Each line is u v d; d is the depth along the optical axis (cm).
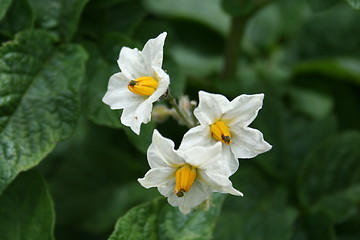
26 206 35
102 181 43
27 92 35
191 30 48
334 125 44
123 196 42
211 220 34
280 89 45
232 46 44
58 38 37
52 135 34
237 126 31
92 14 38
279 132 43
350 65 47
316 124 44
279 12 50
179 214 34
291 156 43
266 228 40
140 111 31
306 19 48
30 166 33
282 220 40
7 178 33
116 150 43
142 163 44
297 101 45
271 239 40
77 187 42
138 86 31
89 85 36
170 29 41
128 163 43
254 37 49
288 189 42
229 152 31
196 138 31
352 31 47
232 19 43
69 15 37
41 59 36
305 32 48
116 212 42
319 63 45
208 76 46
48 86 35
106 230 42
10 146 34
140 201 42
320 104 45
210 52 48
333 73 46
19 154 34
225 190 31
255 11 42
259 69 47
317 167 41
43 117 34
